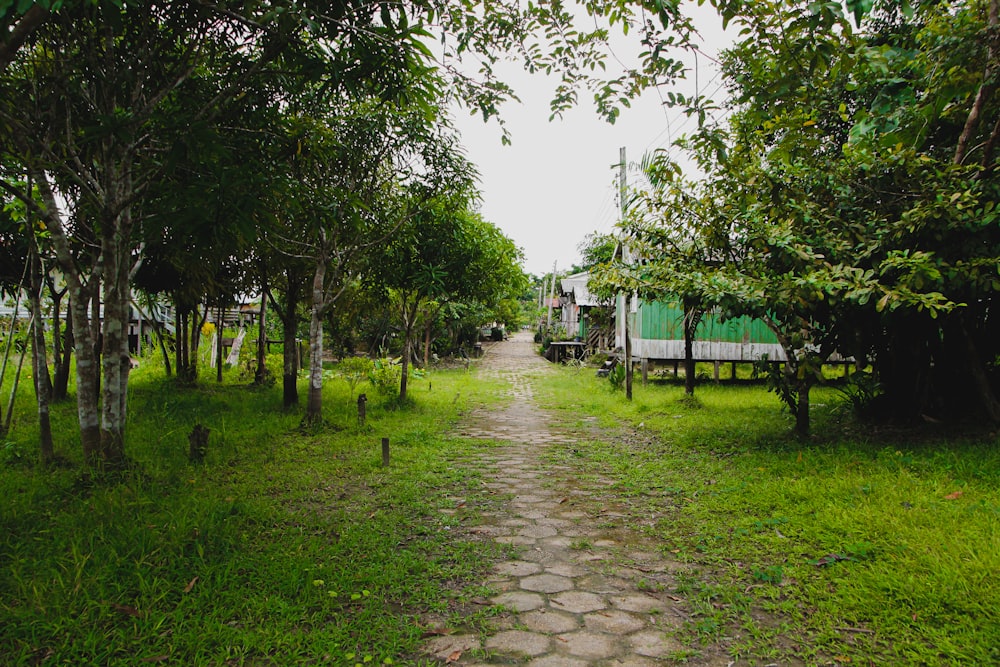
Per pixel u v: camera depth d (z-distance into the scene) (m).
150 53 4.44
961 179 5.84
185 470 5.60
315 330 8.16
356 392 12.30
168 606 3.01
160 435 7.12
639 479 5.77
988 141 5.63
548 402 12.41
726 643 2.77
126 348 5.49
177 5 4.01
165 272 10.50
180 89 4.82
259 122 4.87
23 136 4.49
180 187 3.73
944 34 5.13
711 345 14.62
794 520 4.28
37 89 4.59
